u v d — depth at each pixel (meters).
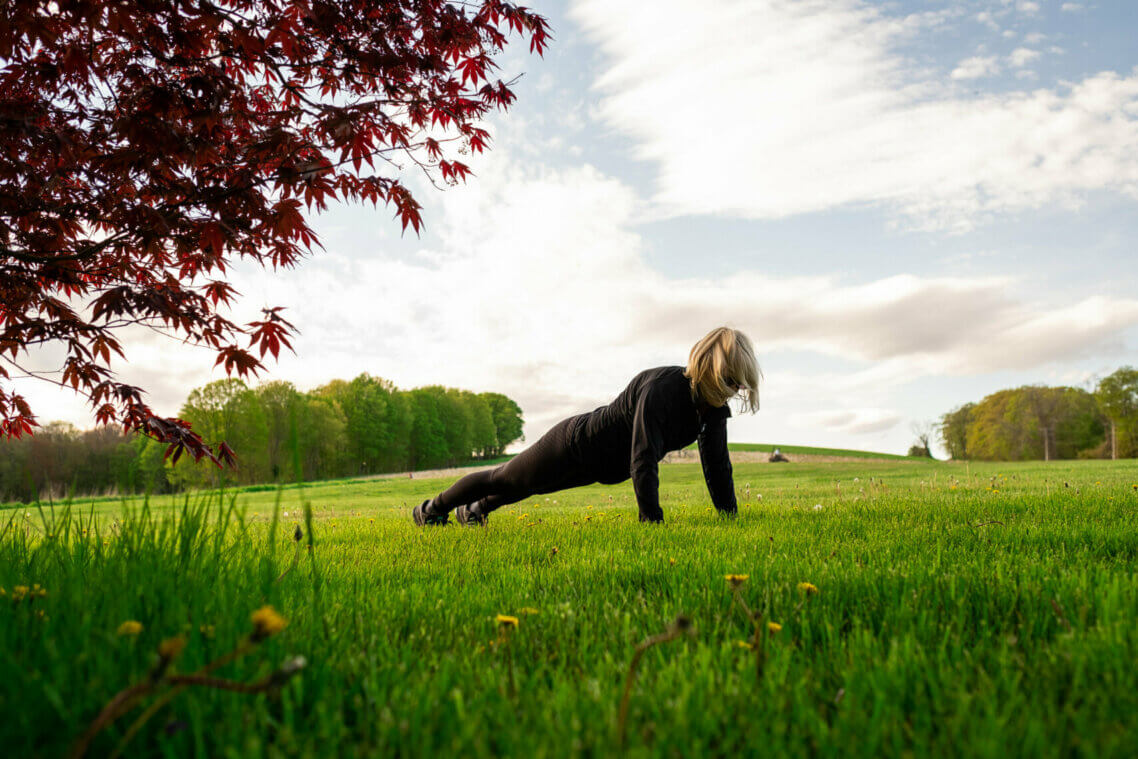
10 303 3.43
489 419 95.94
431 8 3.37
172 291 3.27
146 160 2.76
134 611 1.34
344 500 17.34
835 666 1.33
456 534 4.14
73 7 2.38
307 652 1.32
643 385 3.98
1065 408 70.00
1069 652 1.32
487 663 1.40
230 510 1.74
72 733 0.90
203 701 1.04
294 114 2.96
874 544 3.01
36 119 2.79
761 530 3.67
